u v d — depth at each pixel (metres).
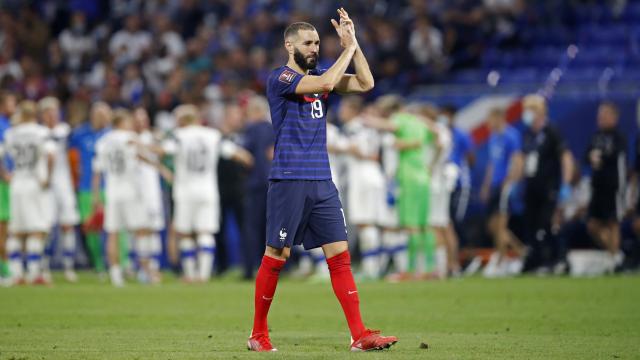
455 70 87.69
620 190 61.34
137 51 96.06
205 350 26.50
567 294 45.41
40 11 106.75
